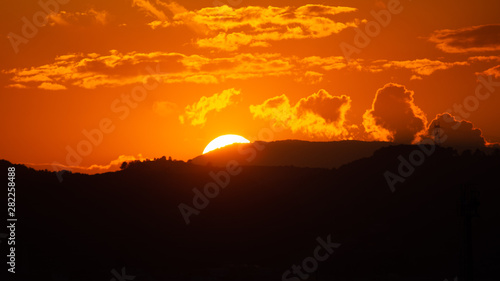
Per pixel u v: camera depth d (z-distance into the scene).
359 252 144.50
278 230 162.25
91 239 147.38
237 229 163.38
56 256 133.12
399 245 150.00
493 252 141.50
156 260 139.00
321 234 158.62
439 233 154.75
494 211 162.00
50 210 158.25
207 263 140.25
